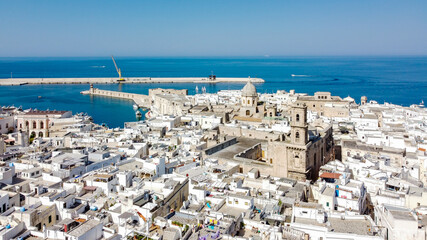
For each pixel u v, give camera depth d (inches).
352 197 4160.9
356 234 3238.2
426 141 7514.8
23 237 3341.5
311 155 6048.2
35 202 4180.6
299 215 3661.4
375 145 7180.1
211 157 6481.3
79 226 3417.8
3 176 4736.7
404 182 4872.0
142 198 4015.8
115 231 3496.6
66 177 5083.7
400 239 3272.6
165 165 5625.0
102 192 4611.2
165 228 3454.7
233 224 3479.3
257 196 4266.7
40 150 6909.5
